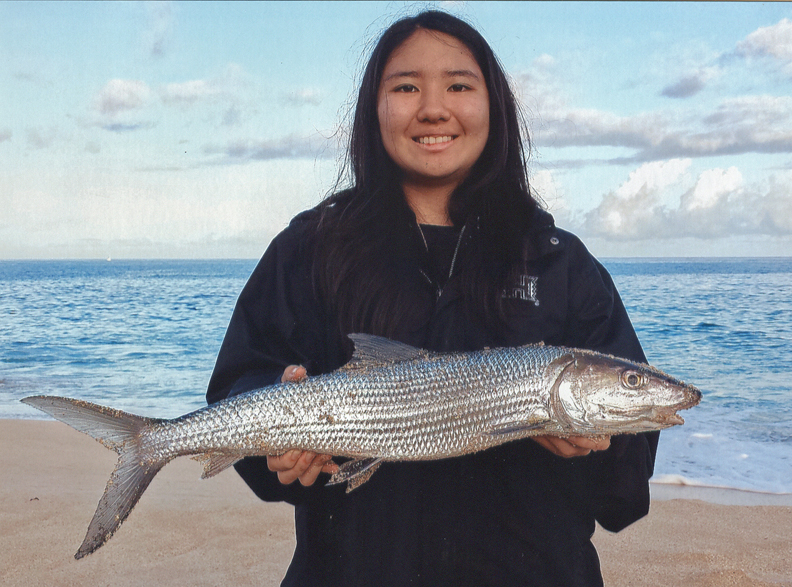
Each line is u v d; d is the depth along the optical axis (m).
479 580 2.61
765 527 5.96
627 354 2.83
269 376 2.75
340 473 2.51
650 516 6.21
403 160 2.80
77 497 6.61
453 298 2.78
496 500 2.65
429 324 2.78
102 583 4.92
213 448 2.60
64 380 14.09
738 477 7.42
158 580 4.98
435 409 2.51
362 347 2.60
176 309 24.72
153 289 31.11
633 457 2.68
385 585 2.59
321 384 2.56
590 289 2.91
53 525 5.92
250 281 2.95
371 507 2.63
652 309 19.31
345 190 3.06
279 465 2.57
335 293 2.80
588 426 2.51
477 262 2.78
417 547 2.61
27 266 43.97
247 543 5.59
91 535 2.53
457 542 2.61
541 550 2.62
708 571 5.07
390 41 2.84
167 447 2.62
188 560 5.29
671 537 5.75
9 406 11.59
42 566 5.16
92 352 17.19
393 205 2.87
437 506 2.63
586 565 2.70
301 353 2.83
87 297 28.12
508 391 2.51
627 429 2.53
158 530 5.83
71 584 4.90
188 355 16.88
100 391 13.12
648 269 31.95
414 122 2.75
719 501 6.71
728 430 9.18
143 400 12.48
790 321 17.22
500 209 2.86
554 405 2.50
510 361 2.54
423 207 2.99
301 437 2.55
